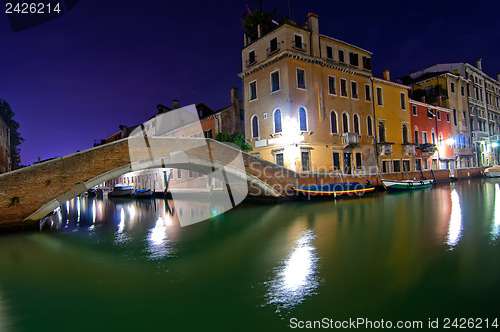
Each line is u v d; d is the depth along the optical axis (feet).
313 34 66.39
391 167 80.89
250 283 18.54
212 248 27.32
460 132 107.76
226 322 14.14
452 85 107.45
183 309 15.62
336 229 31.96
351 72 73.05
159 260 24.41
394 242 25.77
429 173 88.58
